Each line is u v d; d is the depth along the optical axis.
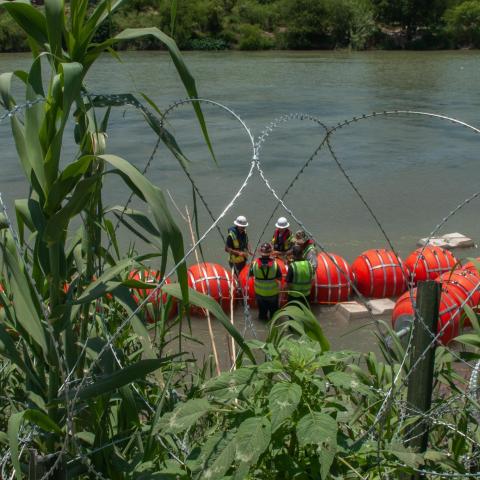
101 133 3.26
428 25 103.69
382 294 13.00
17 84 46.00
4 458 3.08
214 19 100.19
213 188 22.95
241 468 2.52
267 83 54.91
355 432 3.66
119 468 3.06
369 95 46.97
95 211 3.49
